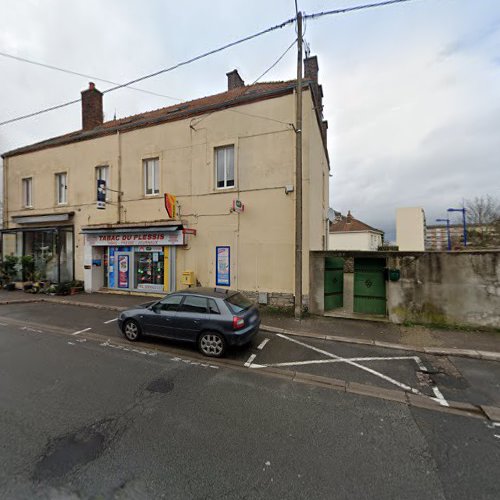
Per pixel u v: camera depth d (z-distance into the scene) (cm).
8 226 1410
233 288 925
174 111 1131
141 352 538
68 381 414
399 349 554
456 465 255
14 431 294
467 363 491
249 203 909
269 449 272
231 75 1273
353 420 325
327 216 1470
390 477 239
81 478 232
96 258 1179
